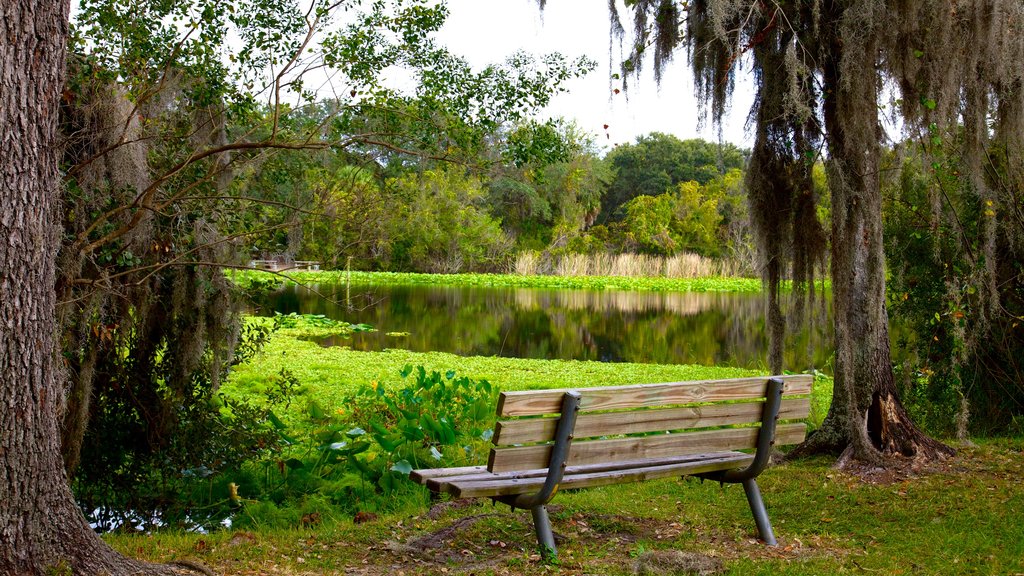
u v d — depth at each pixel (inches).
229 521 213.3
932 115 223.0
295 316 821.2
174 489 226.7
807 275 256.5
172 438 229.1
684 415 150.4
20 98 116.0
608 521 174.1
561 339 702.5
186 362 220.1
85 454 219.9
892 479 218.8
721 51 250.2
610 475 148.4
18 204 116.8
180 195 197.2
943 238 288.5
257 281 235.0
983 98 229.8
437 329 772.0
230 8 203.6
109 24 196.1
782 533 172.4
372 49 214.7
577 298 1189.1
